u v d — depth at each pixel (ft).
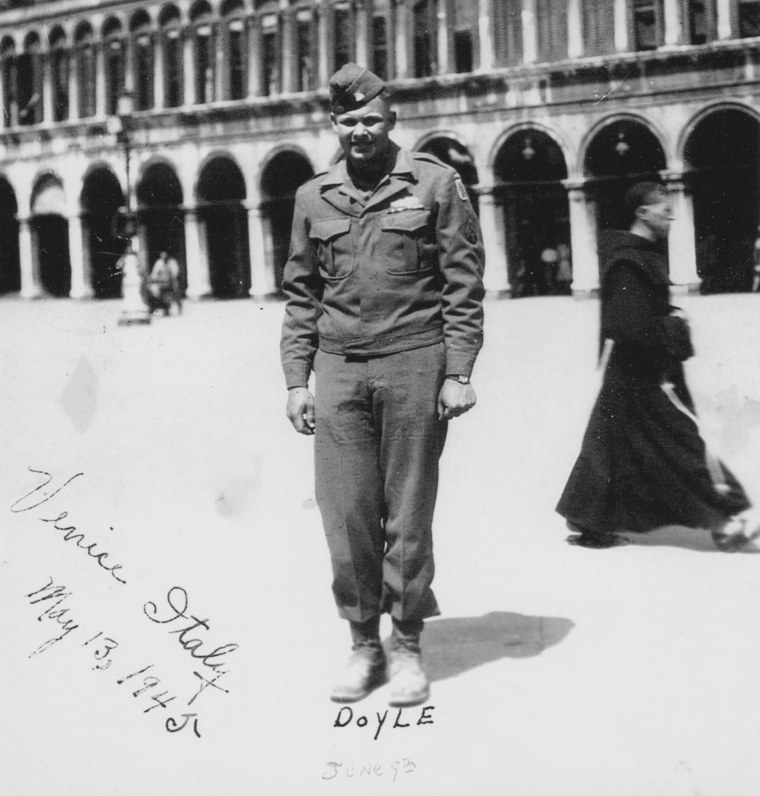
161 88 94.73
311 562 19.08
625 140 75.36
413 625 13.89
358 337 13.44
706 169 71.00
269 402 34.40
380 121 13.33
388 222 13.39
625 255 18.48
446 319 13.52
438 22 83.05
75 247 95.66
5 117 96.63
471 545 19.29
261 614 16.81
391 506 13.58
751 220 67.77
